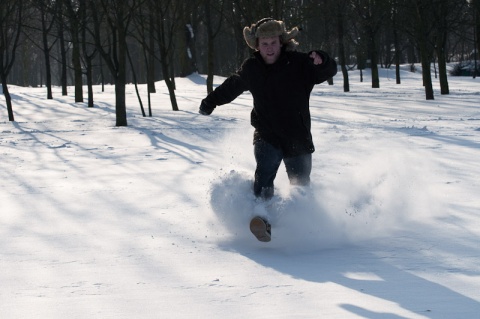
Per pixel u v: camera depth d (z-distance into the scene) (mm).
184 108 25125
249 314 3656
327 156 10477
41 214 6820
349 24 55094
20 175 9688
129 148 12969
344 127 15688
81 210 6984
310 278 4363
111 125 18500
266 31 5422
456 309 3619
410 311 3615
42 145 13750
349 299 3867
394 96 30688
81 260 4980
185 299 3973
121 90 18172
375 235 5516
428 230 5605
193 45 49156
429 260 4684
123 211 6883
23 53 59219
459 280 4180
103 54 18297
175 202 7324
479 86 39906
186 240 5582
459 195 7051
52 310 3826
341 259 4840
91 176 9469
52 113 23516
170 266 4766
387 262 4691
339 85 45469
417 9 28750
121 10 18266
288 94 5508
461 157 10164
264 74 5523
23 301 4008
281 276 4434
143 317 3668
